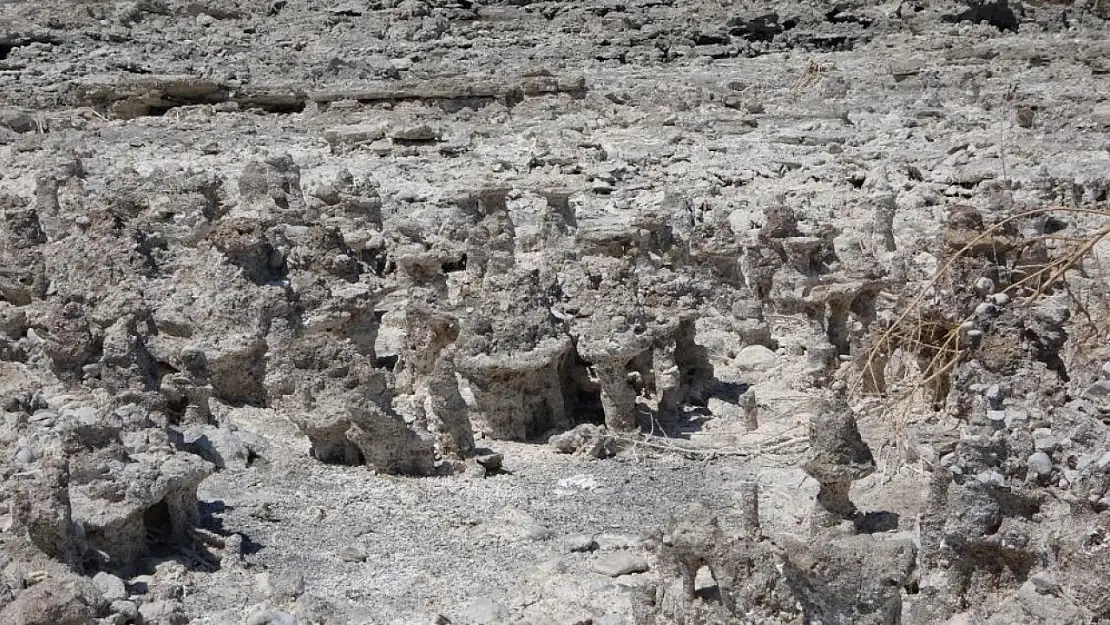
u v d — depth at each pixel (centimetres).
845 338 2230
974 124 4206
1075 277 2119
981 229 1930
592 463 1841
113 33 5334
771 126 4300
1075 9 6500
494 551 1541
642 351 1912
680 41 6034
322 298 2114
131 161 3709
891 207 2925
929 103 4569
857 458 1502
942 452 1616
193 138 4178
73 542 1371
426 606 1401
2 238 2319
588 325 1939
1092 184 3272
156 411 1733
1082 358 1652
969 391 1708
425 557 1526
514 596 1417
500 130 4309
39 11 5447
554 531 1597
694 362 2086
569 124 4341
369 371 1794
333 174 3634
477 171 3697
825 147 3919
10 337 2078
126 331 1784
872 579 1180
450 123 4484
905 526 1520
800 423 1942
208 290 2084
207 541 1505
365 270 2511
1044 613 1205
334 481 1755
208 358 1992
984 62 5534
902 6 6388
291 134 4338
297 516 1634
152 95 4700
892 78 5156
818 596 1191
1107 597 1194
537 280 1947
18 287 2181
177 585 1395
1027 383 1580
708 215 3212
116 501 1429
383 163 3812
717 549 1213
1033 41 5850
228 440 1814
